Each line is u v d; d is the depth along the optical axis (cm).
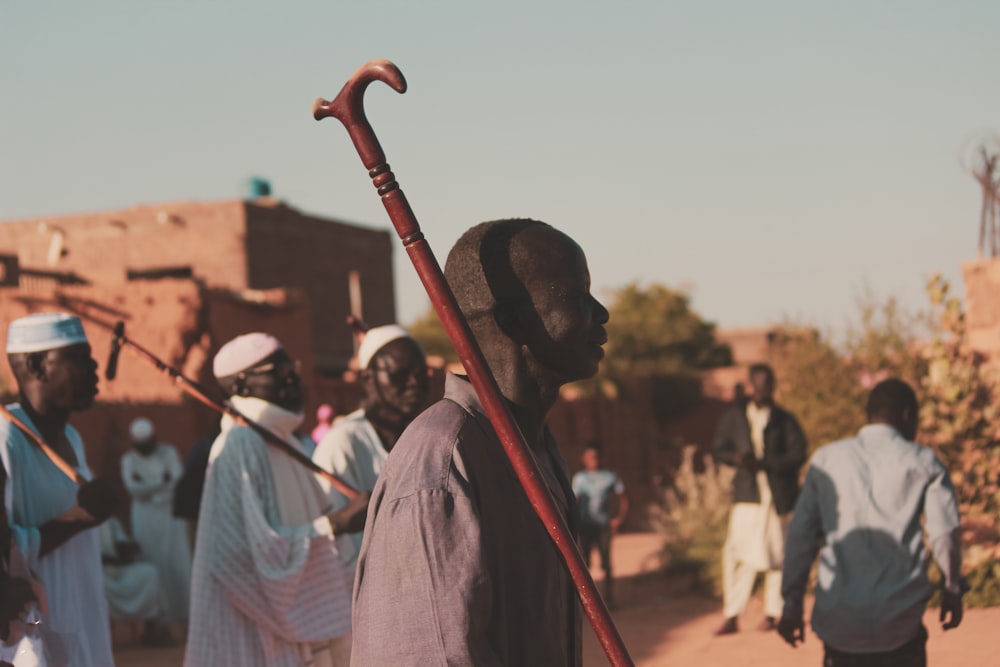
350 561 481
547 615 210
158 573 1080
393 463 207
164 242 2852
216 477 445
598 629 201
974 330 1079
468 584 194
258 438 455
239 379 484
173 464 1136
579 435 2734
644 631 992
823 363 1304
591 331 223
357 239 3188
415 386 516
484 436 211
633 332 3912
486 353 223
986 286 1070
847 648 488
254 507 436
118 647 1073
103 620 428
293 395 491
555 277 219
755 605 1109
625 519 2302
